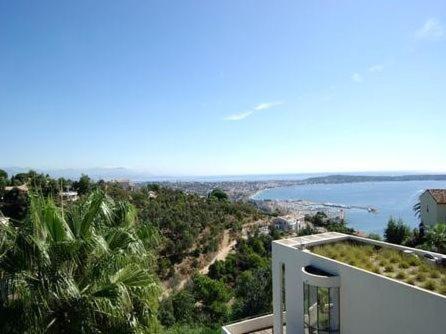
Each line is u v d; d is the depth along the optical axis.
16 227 6.21
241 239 53.50
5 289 5.36
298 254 11.13
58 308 6.00
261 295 22.56
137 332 6.71
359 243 12.16
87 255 6.43
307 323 10.17
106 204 7.51
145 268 7.25
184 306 25.67
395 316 7.86
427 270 8.71
